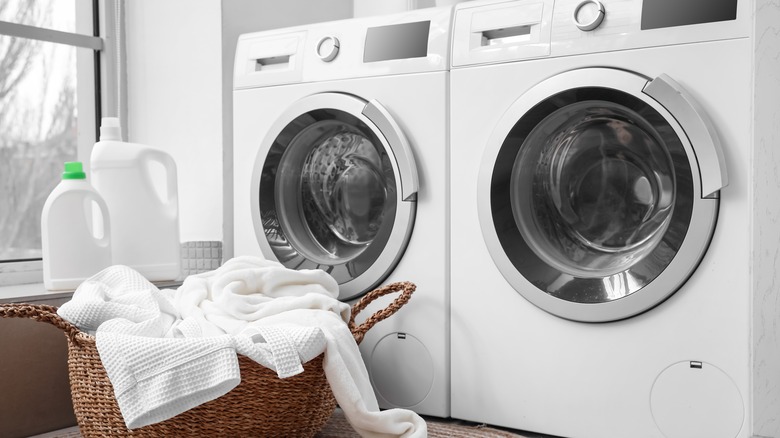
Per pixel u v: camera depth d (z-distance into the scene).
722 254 1.72
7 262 2.44
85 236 2.12
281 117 2.32
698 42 1.74
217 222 2.59
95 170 2.26
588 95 1.86
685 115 1.71
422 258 2.10
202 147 2.62
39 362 2.00
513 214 2.00
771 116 1.61
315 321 1.78
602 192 1.94
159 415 1.56
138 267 2.25
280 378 1.66
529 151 2.00
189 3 2.63
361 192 2.30
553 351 1.91
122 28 2.77
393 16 2.19
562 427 1.90
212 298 1.87
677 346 1.76
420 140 2.10
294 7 2.88
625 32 1.82
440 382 2.07
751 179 1.64
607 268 1.91
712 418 1.73
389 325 2.15
